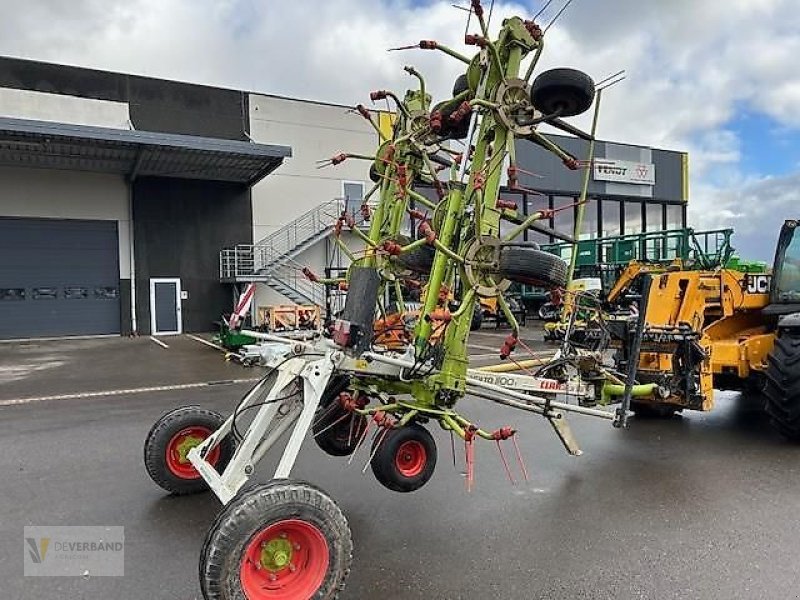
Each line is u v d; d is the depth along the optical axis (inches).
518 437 230.7
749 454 207.2
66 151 643.5
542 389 176.1
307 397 122.6
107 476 185.0
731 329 250.7
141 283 755.4
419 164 192.5
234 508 100.2
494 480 181.2
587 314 231.1
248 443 128.0
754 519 151.4
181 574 123.7
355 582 120.6
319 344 138.3
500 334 645.9
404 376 146.6
